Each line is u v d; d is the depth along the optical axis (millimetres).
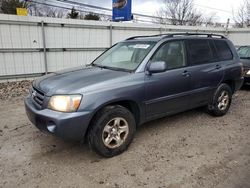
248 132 4164
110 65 3982
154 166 3014
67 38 9188
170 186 2615
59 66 9258
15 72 8297
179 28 12641
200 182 2686
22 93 6863
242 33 14977
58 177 2770
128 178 2758
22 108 5441
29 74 8609
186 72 4016
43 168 2953
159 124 4469
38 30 8461
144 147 3531
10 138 3799
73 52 9461
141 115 3529
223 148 3527
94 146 3084
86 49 9758
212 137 3924
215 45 4797
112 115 3137
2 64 7984
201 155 3305
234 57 5164
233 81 5117
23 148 3465
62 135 2840
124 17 15406
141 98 3430
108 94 3061
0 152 3336
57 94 2912
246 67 7418
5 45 7902
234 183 2668
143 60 3562
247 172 2885
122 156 3270
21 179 2723
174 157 3242
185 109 4250
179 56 4039
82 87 2959
